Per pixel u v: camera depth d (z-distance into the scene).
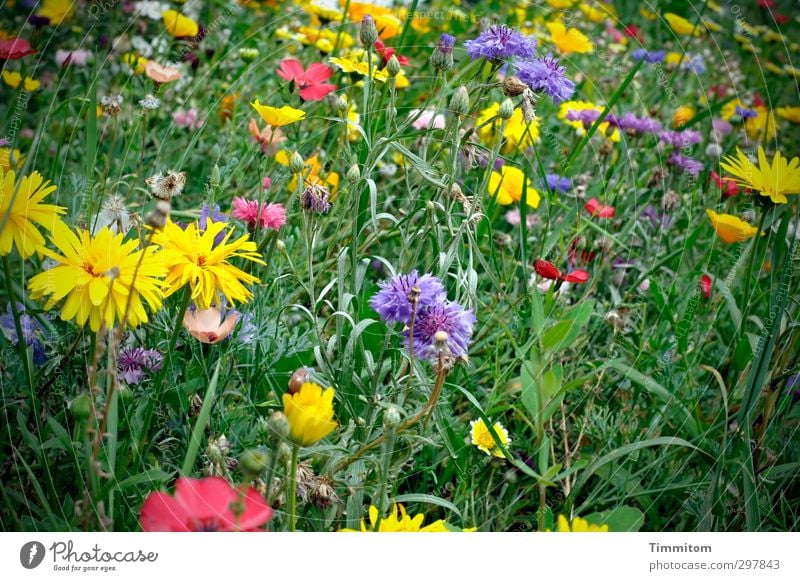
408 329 1.12
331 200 1.58
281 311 1.34
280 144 1.74
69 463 1.23
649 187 2.10
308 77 1.60
